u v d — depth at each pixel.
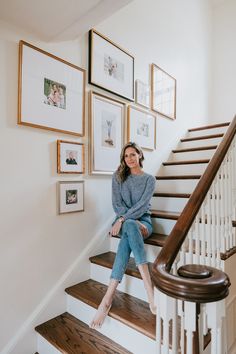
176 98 2.99
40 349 1.48
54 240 1.64
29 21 1.38
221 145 1.48
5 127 1.39
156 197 2.23
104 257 1.88
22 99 1.44
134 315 1.35
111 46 2.07
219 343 0.62
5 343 1.39
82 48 1.84
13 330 1.42
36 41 1.54
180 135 3.06
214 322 0.61
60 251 1.68
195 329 0.61
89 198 1.89
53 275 1.63
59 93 1.65
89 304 1.51
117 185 1.84
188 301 0.56
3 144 1.38
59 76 1.65
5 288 1.39
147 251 1.74
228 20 3.77
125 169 1.86
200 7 3.58
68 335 1.44
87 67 1.88
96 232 1.94
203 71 3.60
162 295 0.68
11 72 1.41
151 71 2.56
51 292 1.61
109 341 1.38
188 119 3.22
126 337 1.32
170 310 0.67
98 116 1.95
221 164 1.40
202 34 3.60
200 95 3.52
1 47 1.37
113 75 2.09
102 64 1.98
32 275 1.52
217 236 1.39
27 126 1.49
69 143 1.72
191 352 0.61
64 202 1.69
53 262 1.63
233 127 1.62
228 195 1.55
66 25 1.41
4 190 1.38
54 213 1.64
